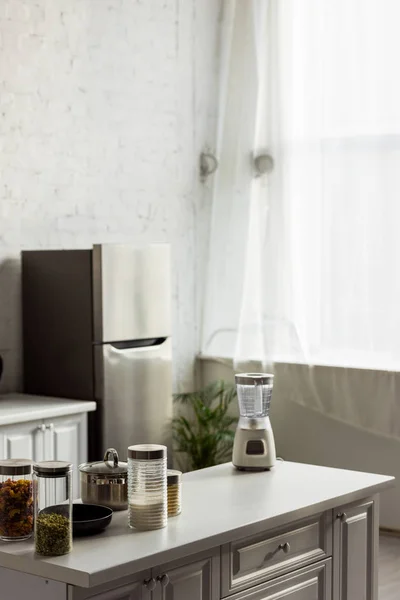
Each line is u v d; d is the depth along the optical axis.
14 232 5.67
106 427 5.46
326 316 6.41
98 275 5.41
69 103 5.99
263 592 3.13
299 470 3.85
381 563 5.44
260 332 6.75
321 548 3.40
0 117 5.56
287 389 6.56
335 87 6.36
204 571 2.92
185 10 6.80
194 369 7.02
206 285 6.99
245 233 6.79
